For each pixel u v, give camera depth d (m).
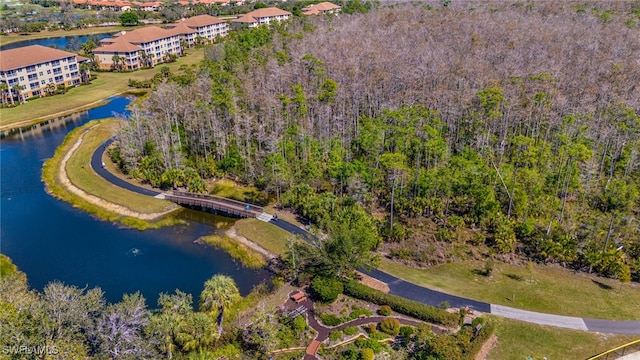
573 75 112.94
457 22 163.38
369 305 58.75
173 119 108.00
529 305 57.31
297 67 121.88
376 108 110.25
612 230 68.81
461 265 66.38
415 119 92.88
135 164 97.44
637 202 76.88
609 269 62.56
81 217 83.94
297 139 97.88
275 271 68.19
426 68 116.06
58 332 43.62
